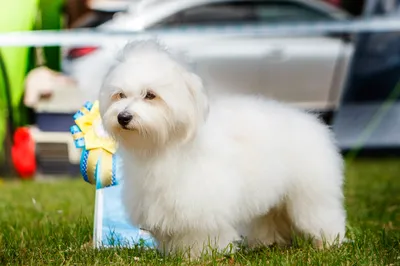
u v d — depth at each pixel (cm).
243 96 586
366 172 1191
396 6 1411
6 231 655
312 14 1375
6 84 1145
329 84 1370
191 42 1300
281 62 1343
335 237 586
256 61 1331
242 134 532
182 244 520
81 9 1347
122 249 555
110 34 1095
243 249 583
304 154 559
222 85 1323
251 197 530
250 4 1355
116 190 611
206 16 1324
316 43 1365
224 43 1320
